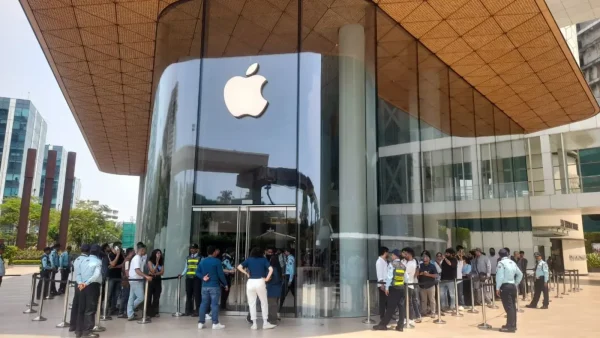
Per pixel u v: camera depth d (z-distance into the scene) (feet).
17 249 121.08
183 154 35.50
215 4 36.42
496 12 36.76
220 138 34.76
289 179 33.37
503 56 45.14
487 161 57.11
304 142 33.94
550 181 95.71
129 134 75.92
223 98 35.32
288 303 31.45
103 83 53.16
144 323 28.43
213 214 33.73
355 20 36.68
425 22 38.93
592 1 63.10
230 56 35.83
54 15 37.93
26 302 41.52
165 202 35.70
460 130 50.34
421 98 42.96
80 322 24.04
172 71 37.60
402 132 39.81
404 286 28.37
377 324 29.07
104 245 36.83
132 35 41.52
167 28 38.29
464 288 40.88
